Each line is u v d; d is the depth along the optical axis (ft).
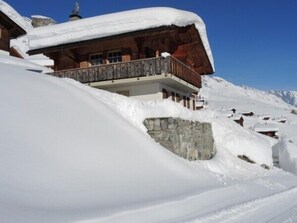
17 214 19.98
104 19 70.74
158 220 25.48
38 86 43.27
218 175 51.57
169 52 70.28
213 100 495.82
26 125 31.96
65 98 43.98
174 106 54.24
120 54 71.82
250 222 27.66
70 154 31.76
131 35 66.85
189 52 81.41
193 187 38.22
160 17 64.39
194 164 52.70
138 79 63.62
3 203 20.66
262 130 200.85
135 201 27.91
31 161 27.20
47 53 79.10
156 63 62.54
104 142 38.09
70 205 23.73
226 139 79.51
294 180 68.54
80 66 75.25
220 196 37.63
